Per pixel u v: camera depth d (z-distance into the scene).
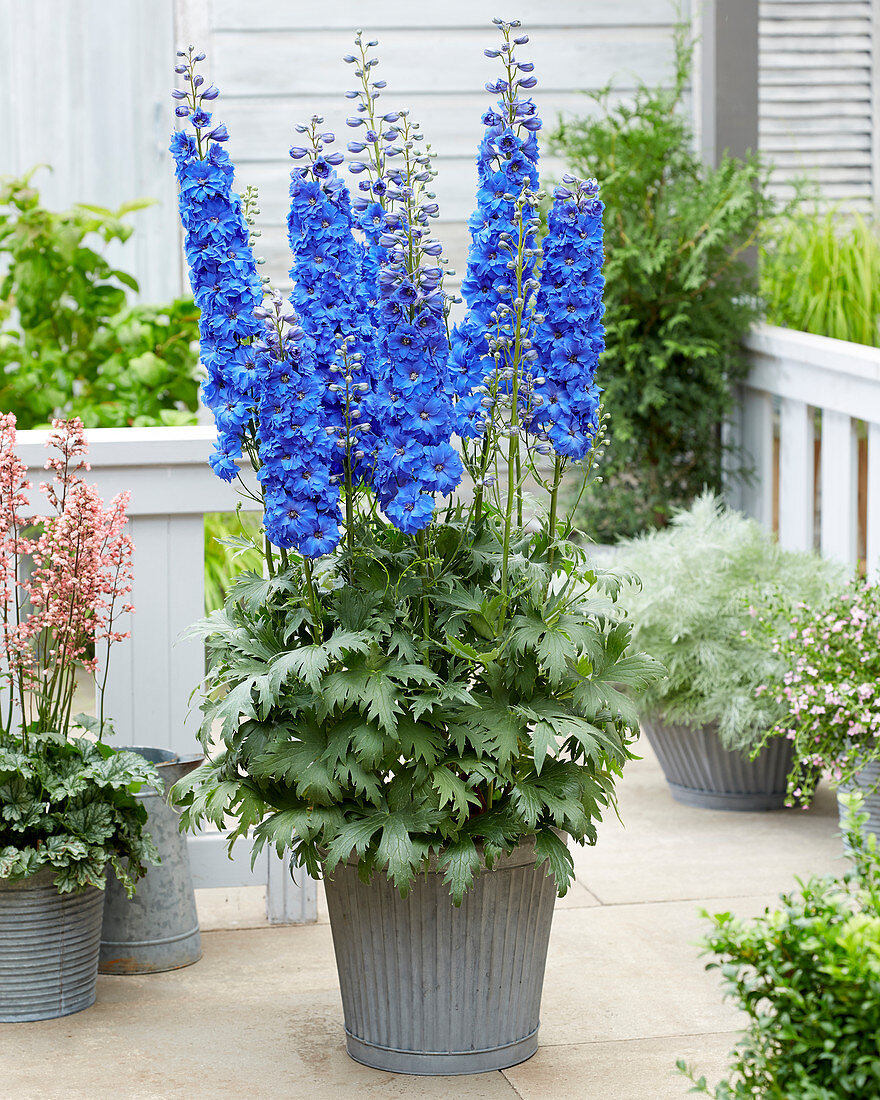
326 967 2.99
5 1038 2.62
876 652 3.22
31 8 5.64
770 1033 1.68
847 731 3.22
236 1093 2.39
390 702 2.21
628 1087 2.38
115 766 2.73
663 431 5.07
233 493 3.21
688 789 3.99
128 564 2.84
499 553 2.40
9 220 5.68
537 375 2.28
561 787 2.35
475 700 2.31
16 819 2.64
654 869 3.46
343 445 2.29
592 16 5.71
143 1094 2.39
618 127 4.95
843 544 4.25
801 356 4.44
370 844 2.31
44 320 5.36
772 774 3.86
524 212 2.28
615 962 2.93
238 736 2.39
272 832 2.28
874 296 5.21
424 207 2.22
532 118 2.27
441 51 5.66
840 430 4.24
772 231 5.51
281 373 2.19
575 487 5.04
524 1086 2.39
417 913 2.35
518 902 2.38
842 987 1.61
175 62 5.66
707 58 5.22
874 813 3.34
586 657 2.42
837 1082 1.62
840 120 6.21
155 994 2.85
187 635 2.48
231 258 2.28
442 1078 2.43
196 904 3.27
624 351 4.88
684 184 4.95
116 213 5.53
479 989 2.40
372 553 2.34
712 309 4.93
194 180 2.26
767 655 3.72
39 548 2.77
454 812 2.31
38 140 5.71
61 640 2.80
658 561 3.93
